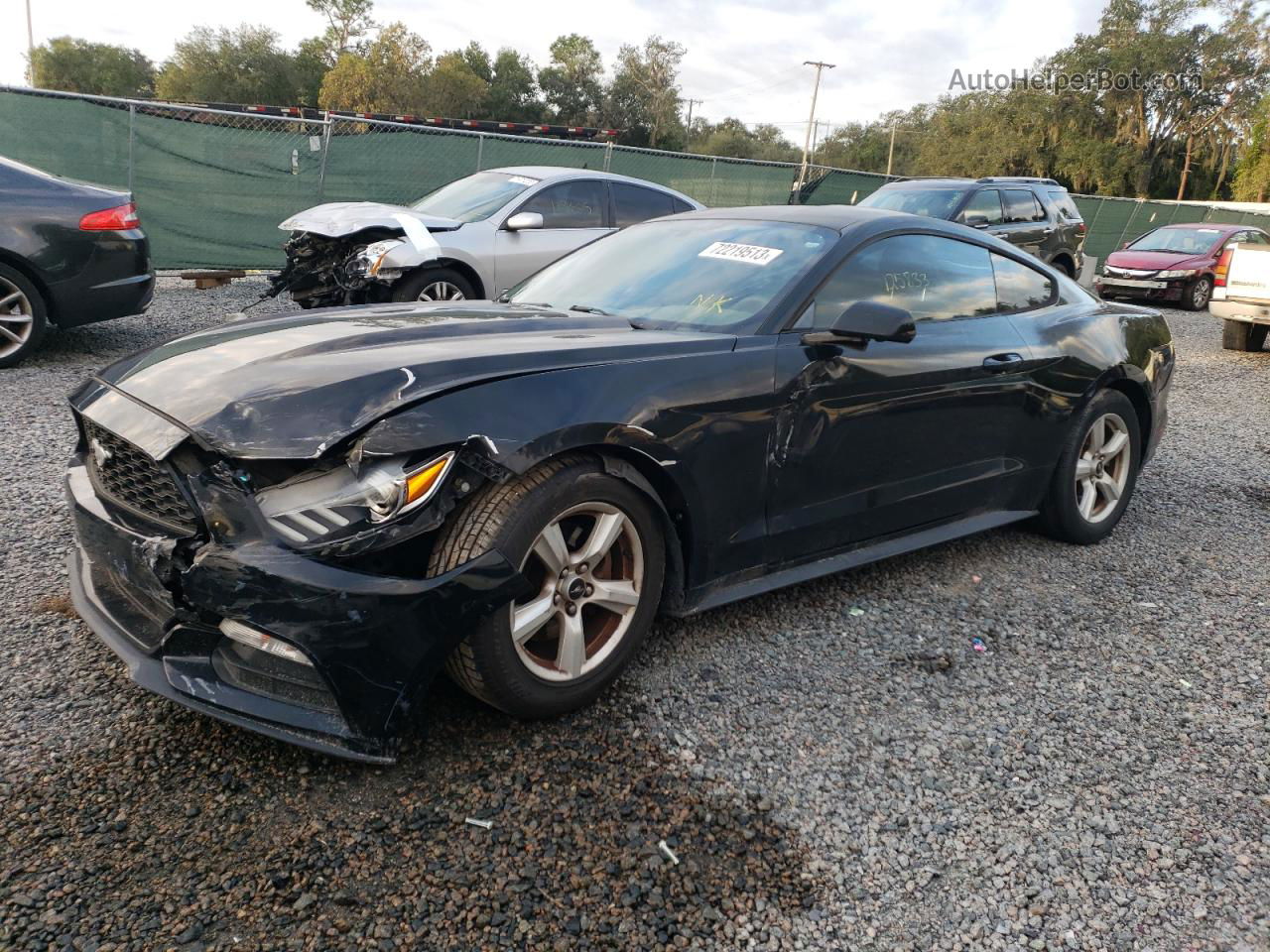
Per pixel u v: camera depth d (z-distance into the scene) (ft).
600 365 8.80
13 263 21.08
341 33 229.04
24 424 17.43
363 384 7.75
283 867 6.84
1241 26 165.48
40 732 8.23
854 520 11.27
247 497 7.35
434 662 7.61
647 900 6.77
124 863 6.79
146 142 36.32
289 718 7.42
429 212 29.53
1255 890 7.29
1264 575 13.91
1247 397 28.48
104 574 8.68
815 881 7.12
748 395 9.66
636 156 47.29
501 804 7.66
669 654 10.39
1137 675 10.64
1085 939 6.72
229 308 31.71
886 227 12.01
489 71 241.14
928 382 11.53
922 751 8.89
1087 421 14.10
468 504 7.86
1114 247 83.82
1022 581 13.19
